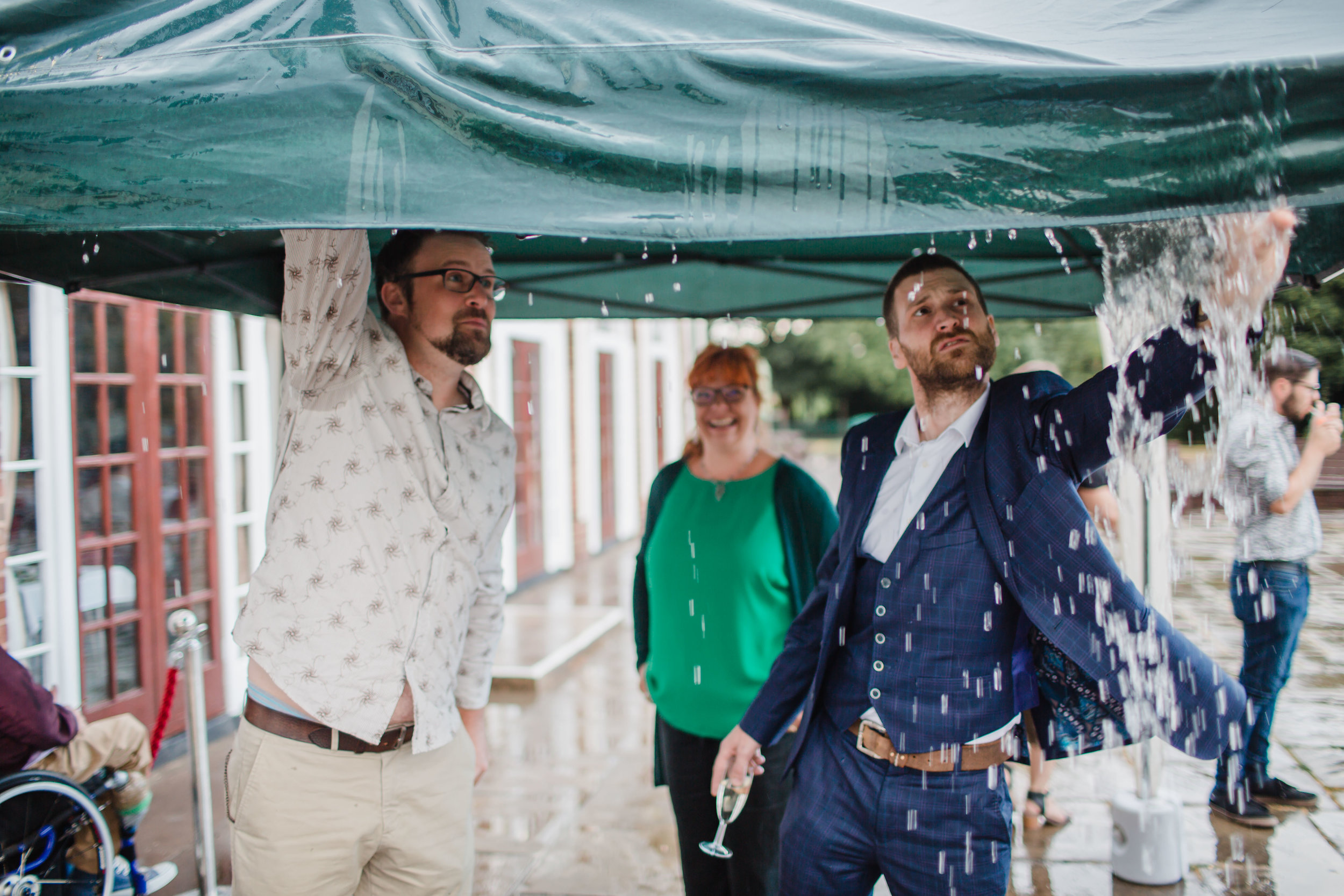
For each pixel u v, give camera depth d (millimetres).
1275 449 3475
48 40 1416
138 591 4730
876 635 1764
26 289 4090
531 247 2986
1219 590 5254
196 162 1332
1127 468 3367
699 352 2631
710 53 1295
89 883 2684
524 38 1339
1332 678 4320
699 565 2473
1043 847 3514
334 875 1806
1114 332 1665
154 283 2654
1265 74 1176
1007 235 2848
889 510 1815
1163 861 3174
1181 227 1523
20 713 2480
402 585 1813
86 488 4477
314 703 1750
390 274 1987
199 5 1422
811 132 1268
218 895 3148
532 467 10391
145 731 3209
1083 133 1215
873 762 1771
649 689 2607
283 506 1813
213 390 5195
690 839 2447
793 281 3426
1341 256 2115
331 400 1837
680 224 1288
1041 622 1621
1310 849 3379
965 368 1731
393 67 1315
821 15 1346
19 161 1366
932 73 1242
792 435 29703
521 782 4387
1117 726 1767
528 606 9078
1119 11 1329
